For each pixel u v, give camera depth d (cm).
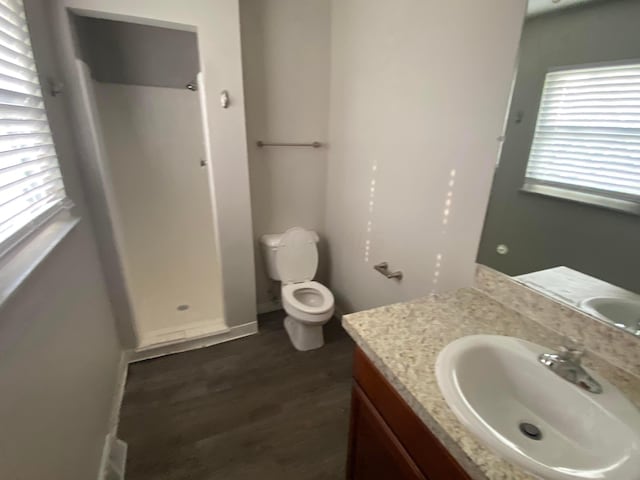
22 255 98
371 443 103
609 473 60
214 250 290
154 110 241
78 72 156
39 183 117
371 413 100
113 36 215
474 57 124
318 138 244
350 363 212
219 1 171
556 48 94
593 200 89
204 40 174
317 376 201
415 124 159
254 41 207
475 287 129
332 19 220
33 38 126
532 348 92
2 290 77
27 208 105
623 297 85
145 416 170
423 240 164
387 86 176
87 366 136
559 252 100
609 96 83
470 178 133
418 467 81
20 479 77
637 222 81
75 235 142
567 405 80
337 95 227
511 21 109
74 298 130
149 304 259
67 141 153
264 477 141
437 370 83
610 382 81
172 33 227
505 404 89
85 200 169
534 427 84
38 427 89
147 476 140
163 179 258
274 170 238
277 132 231
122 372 195
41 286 100
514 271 114
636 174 80
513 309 114
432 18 141
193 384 193
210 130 189
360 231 220
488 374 92
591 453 72
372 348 92
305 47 221
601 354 90
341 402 181
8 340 79
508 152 111
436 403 73
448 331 100
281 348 226
